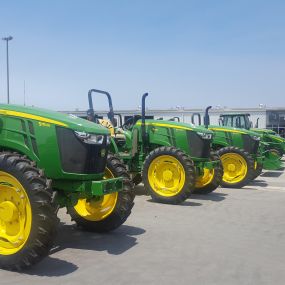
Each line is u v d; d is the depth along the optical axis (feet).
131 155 30.32
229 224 22.62
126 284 14.12
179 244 18.65
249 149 40.14
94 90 23.88
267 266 16.12
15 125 15.99
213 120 104.17
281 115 123.24
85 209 20.10
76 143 15.55
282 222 23.32
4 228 15.24
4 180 15.07
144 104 30.86
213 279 14.71
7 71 81.92
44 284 13.84
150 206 27.30
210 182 32.58
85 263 15.93
